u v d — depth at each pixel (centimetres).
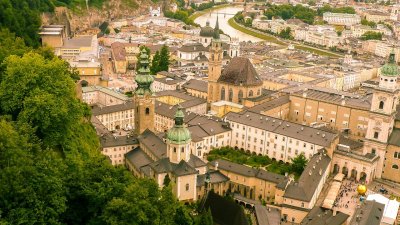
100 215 11850
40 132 15738
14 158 11150
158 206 12800
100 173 12656
